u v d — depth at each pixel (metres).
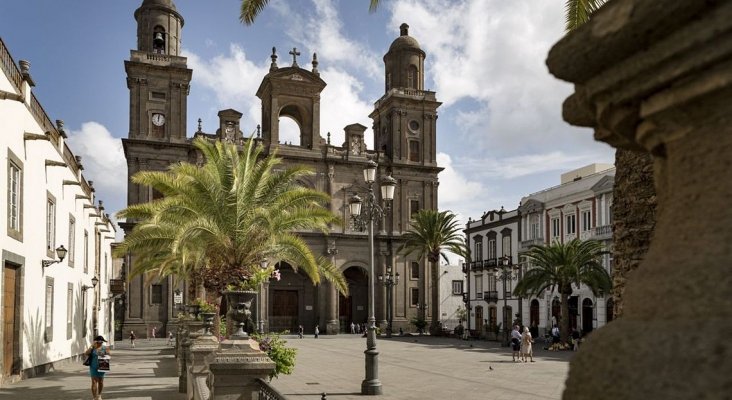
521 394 16.42
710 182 1.37
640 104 1.54
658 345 1.27
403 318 56.53
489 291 56.81
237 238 17.53
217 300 19.00
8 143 17.44
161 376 20.92
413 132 59.69
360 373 21.98
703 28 1.27
